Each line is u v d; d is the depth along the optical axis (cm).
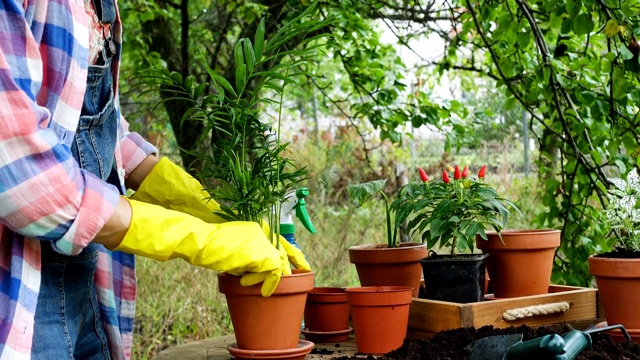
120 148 145
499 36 267
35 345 111
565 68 266
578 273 279
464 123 356
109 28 128
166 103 400
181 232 112
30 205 96
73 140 117
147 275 443
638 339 132
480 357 115
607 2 231
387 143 688
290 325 129
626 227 145
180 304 418
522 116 604
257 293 125
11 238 105
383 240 538
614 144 248
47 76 106
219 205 152
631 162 255
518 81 299
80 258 121
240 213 137
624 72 233
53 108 107
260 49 135
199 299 432
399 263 161
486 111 359
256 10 344
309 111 811
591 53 289
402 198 161
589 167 264
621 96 239
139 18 391
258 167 135
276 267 121
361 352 138
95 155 122
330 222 548
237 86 135
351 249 167
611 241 271
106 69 125
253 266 119
